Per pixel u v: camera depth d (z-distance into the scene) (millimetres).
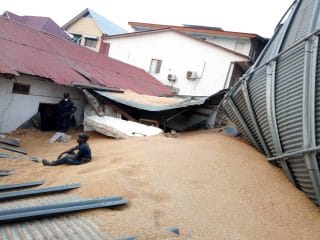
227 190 7805
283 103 9086
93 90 15352
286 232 6645
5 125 13141
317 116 7789
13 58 13023
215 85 24906
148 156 9328
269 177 9094
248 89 11234
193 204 6793
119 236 5020
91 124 14516
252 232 6266
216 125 16781
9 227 4879
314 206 8047
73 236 4793
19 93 13422
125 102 15125
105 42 28172
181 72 25875
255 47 27797
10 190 7207
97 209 5895
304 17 10094
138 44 27250
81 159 9680
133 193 6676
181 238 5328
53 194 6750
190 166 8758
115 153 10570
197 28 28797
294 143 8469
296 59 9000
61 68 15234
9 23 16766
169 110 15828
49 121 15180
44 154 11602
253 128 11375
